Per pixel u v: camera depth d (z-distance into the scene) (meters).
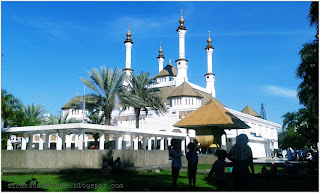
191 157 11.47
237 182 8.54
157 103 38.06
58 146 25.38
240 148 8.59
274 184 12.88
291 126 61.09
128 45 74.44
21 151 22.28
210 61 81.88
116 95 33.41
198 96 59.09
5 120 29.88
